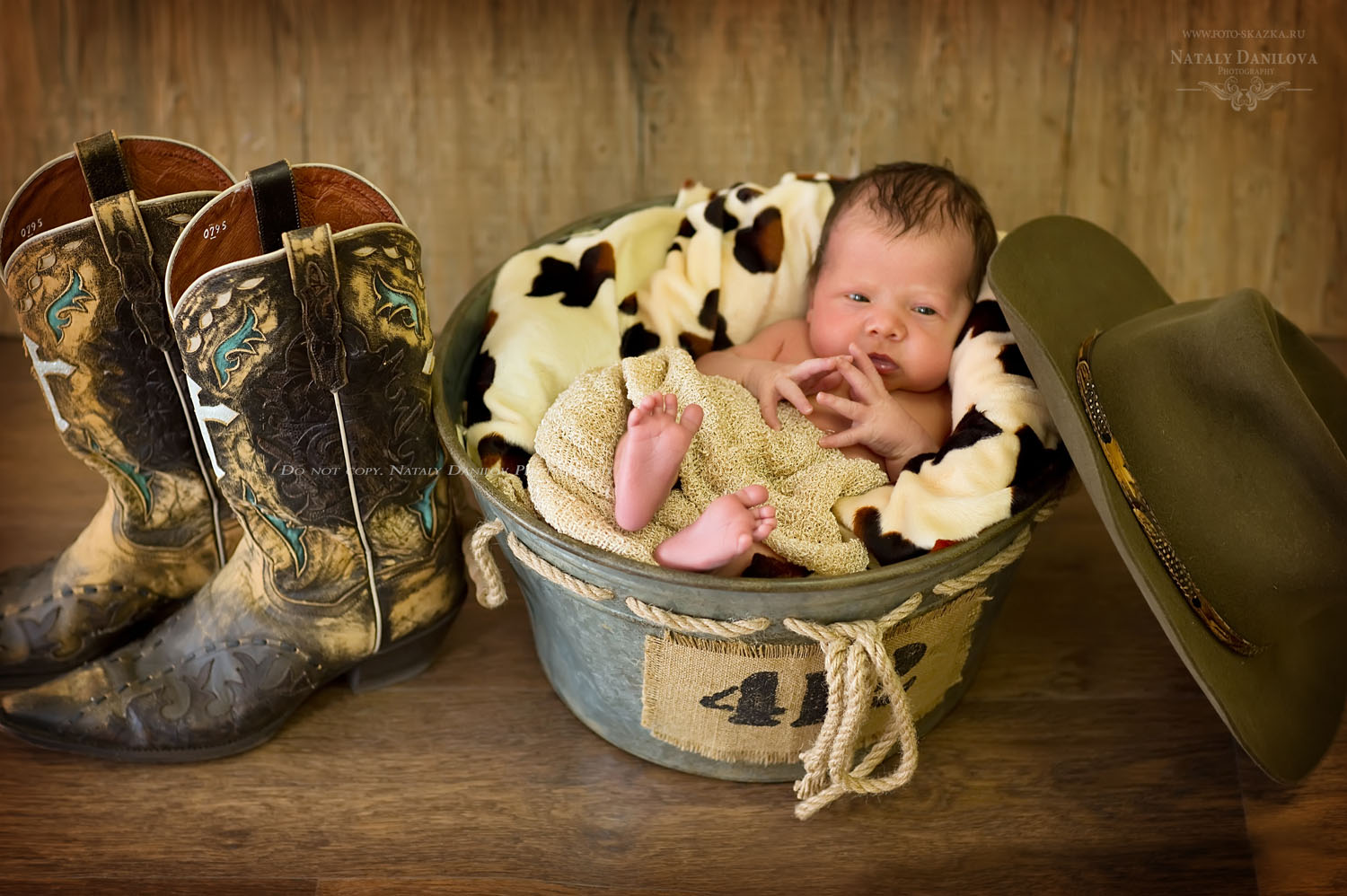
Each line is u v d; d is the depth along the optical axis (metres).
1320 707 1.28
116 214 1.12
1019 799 1.29
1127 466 1.11
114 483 1.30
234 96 1.99
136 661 1.30
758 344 1.50
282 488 1.18
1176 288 2.03
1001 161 2.04
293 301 1.07
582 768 1.32
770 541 1.20
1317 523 1.05
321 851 1.22
